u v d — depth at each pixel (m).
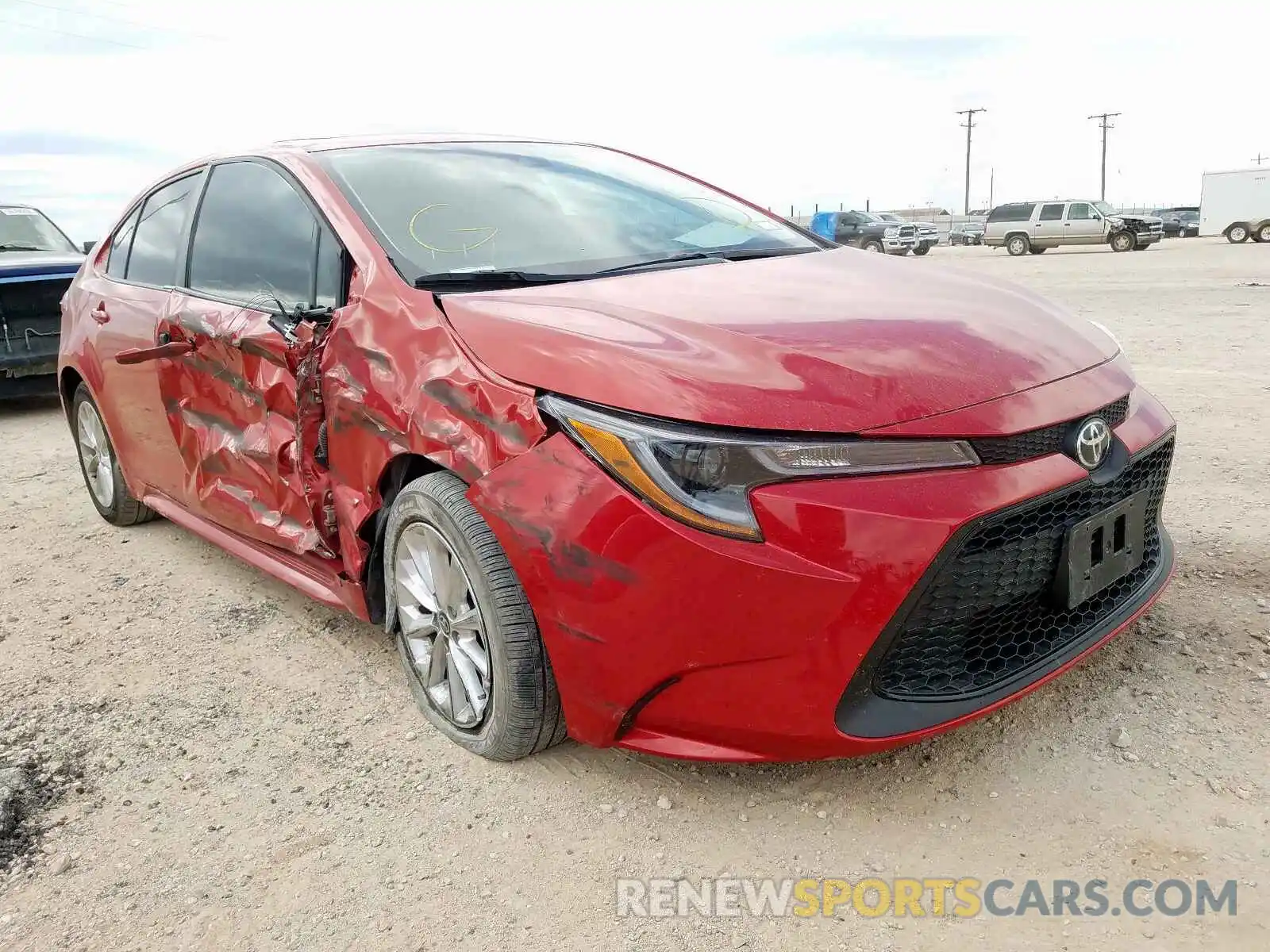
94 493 4.74
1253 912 1.89
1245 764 2.32
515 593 2.31
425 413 2.43
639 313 2.37
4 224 8.45
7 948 2.04
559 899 2.07
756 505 1.96
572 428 2.12
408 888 2.13
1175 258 22.31
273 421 3.03
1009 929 1.91
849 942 1.91
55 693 3.09
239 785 2.54
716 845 2.21
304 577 3.20
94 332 4.13
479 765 2.55
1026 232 30.83
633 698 2.13
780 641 1.97
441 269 2.73
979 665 2.17
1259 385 6.32
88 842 2.36
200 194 3.66
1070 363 2.36
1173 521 3.83
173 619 3.61
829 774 2.41
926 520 1.95
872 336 2.25
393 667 3.12
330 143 3.39
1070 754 2.42
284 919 2.07
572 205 3.23
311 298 2.93
